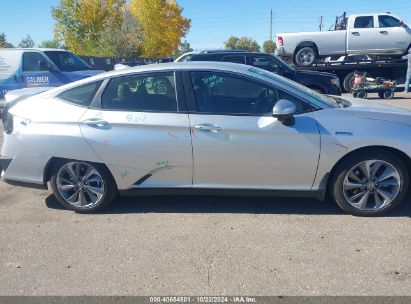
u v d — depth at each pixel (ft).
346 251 11.14
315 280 9.86
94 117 13.47
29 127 13.91
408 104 40.42
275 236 12.16
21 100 14.73
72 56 41.91
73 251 11.64
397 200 13.00
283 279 9.94
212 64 13.80
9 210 14.75
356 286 9.57
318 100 13.30
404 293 9.27
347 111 13.03
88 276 10.35
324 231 12.35
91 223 13.51
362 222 12.88
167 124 13.05
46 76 38.91
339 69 49.80
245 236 12.22
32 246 12.00
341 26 50.37
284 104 12.16
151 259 11.07
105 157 13.44
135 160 13.37
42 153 13.78
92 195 14.12
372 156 12.67
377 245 11.41
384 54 48.65
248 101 13.16
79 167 13.97
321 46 48.29
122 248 11.73
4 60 38.93
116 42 102.53
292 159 12.78
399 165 12.73
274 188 13.24
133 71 13.67
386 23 47.50
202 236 12.32
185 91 13.29
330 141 12.59
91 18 94.63
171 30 118.73
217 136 12.87
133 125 13.23
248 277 10.07
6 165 14.32
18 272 10.64
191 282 9.95
